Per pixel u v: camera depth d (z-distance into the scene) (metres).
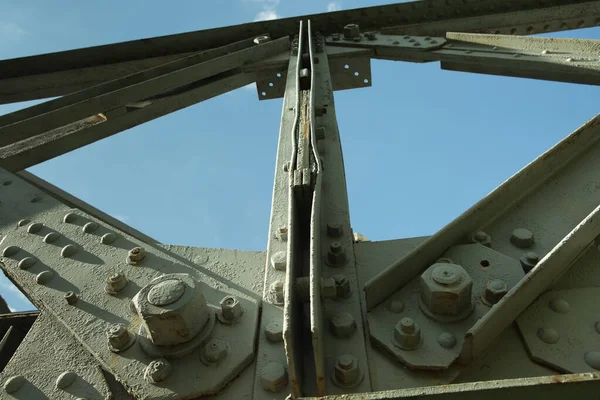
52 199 3.46
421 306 2.20
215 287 2.50
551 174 2.88
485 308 2.18
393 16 6.52
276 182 3.06
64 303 2.52
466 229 2.58
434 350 2.02
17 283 2.84
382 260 2.64
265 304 2.38
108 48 6.58
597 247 2.30
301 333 2.20
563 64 4.01
